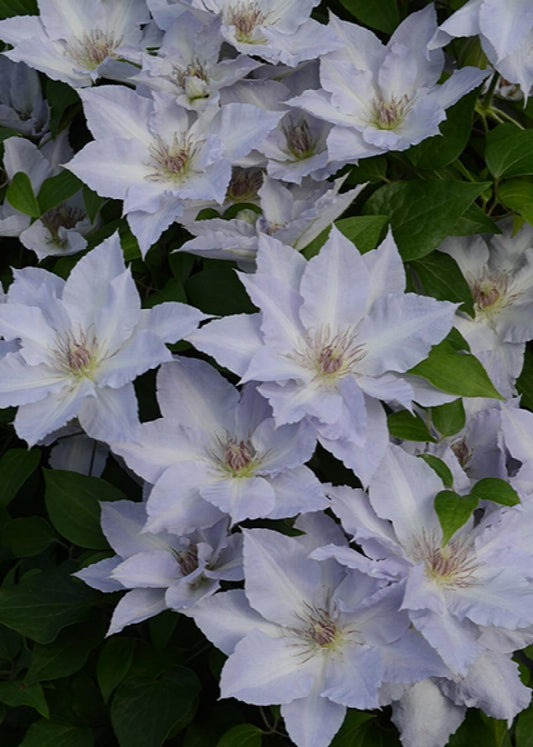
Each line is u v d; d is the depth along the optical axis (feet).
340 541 3.77
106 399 3.65
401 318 3.71
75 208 4.25
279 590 3.69
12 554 4.18
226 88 4.00
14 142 4.15
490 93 4.12
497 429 3.99
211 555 3.75
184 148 3.89
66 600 3.95
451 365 3.74
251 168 4.06
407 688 3.80
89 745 3.98
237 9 4.01
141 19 4.16
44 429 3.63
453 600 3.70
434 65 4.00
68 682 4.08
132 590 3.76
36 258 4.29
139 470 3.70
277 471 3.64
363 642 3.67
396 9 4.09
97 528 3.93
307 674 3.65
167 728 3.84
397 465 3.78
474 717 3.87
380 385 3.69
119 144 3.88
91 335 3.74
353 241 3.82
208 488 3.66
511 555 3.74
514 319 4.13
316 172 3.97
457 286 3.94
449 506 3.65
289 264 3.74
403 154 4.01
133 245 4.00
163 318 3.69
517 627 3.62
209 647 4.03
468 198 3.86
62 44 4.14
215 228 3.91
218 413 3.77
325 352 3.68
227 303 3.92
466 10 3.91
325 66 3.96
